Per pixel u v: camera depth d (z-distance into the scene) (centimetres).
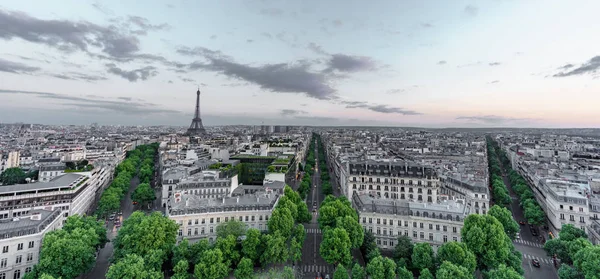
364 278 15500
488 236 16350
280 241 17388
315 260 19688
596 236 18800
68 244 15338
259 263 18775
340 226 18775
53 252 14850
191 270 17275
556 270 18338
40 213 18838
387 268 15012
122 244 17375
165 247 17038
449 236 19375
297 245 18075
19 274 15775
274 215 19712
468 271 13862
